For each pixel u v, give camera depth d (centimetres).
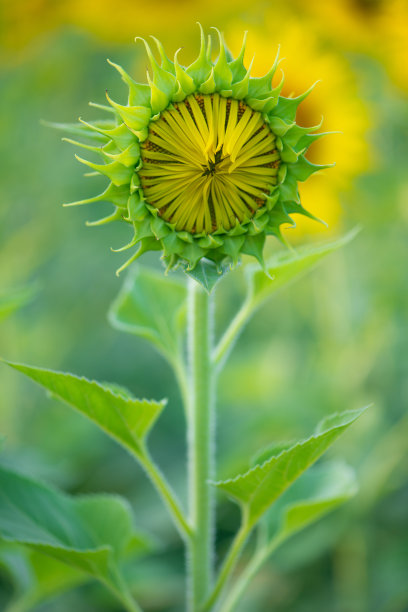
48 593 108
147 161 89
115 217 89
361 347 150
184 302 101
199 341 95
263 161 89
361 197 134
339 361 150
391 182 133
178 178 89
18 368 92
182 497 147
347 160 129
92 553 95
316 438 90
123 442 95
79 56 157
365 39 134
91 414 94
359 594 132
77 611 130
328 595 133
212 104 89
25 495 99
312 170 89
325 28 132
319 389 146
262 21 133
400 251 152
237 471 134
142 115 88
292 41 128
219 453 153
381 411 144
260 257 89
